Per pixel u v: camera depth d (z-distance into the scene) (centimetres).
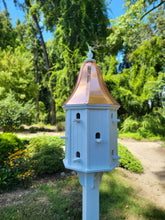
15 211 302
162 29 1172
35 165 470
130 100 1308
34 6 1488
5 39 2014
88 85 197
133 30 838
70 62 1055
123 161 588
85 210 207
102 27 1218
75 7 1087
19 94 1313
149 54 1255
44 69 2281
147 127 1258
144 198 396
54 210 306
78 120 187
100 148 190
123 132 1299
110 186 414
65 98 1112
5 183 377
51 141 758
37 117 1969
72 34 1133
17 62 1412
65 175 473
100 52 1249
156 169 625
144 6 791
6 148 494
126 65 1688
